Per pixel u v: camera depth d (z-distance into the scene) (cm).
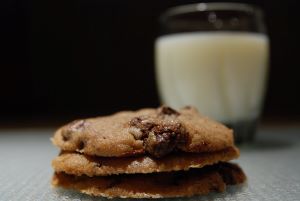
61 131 24
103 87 60
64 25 59
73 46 59
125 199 22
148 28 59
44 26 58
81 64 59
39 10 58
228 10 34
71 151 23
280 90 60
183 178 22
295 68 60
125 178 22
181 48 34
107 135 22
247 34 34
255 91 34
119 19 59
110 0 58
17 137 37
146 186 22
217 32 34
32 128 43
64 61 59
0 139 37
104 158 22
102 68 59
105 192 21
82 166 22
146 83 60
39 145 34
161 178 22
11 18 58
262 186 24
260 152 32
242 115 34
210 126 23
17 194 23
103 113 58
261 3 58
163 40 36
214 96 34
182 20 34
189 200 22
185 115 25
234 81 34
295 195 22
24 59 59
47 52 59
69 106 60
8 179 25
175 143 21
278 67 60
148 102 60
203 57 33
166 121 22
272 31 59
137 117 22
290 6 58
